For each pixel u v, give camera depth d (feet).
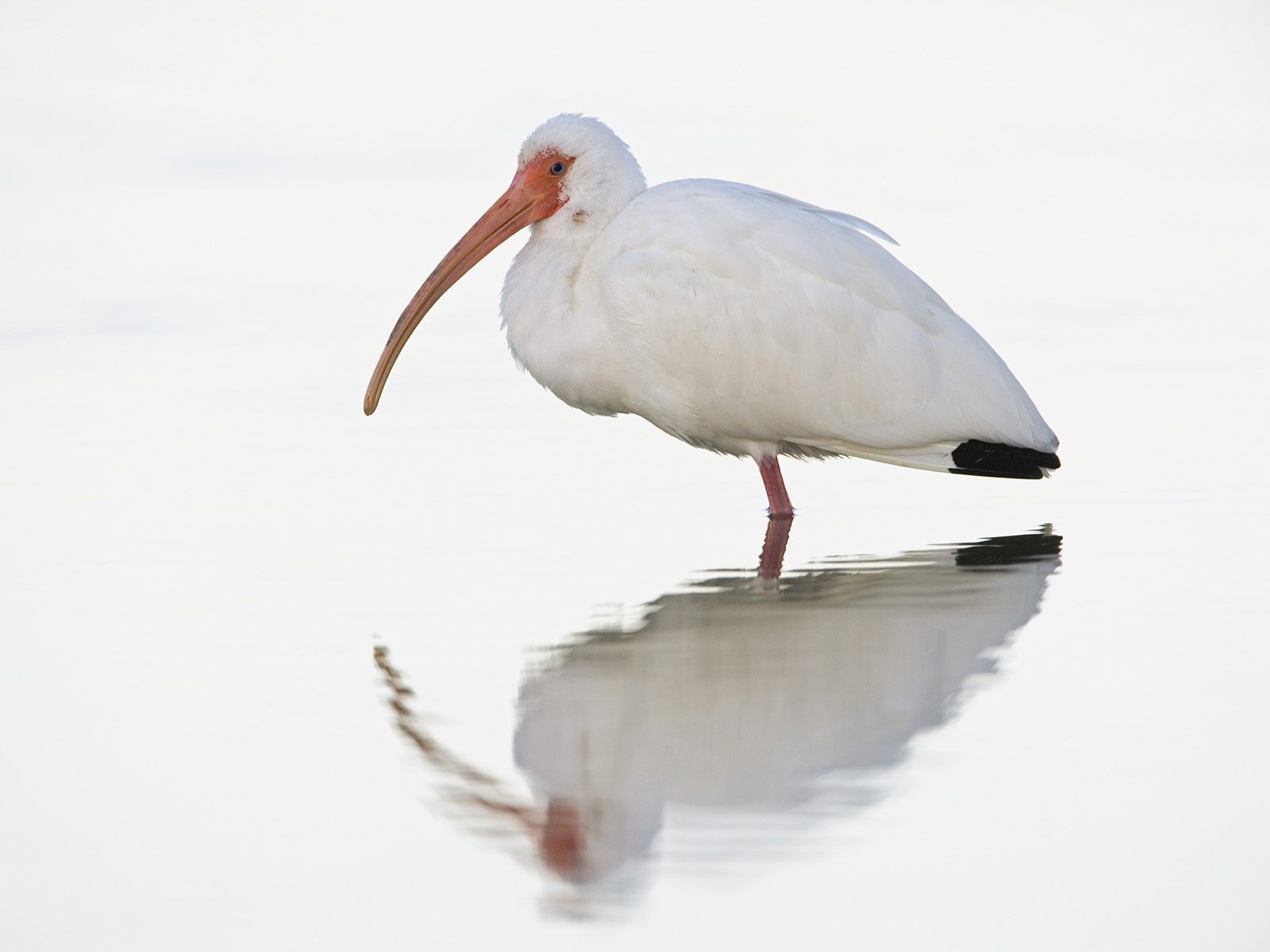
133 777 31.78
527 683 36.32
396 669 37.24
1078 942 25.95
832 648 38.19
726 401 50.24
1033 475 51.13
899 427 50.34
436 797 30.91
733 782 31.37
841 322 49.70
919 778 31.22
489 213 53.01
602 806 30.45
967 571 44.42
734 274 49.49
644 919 26.81
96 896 27.48
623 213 51.11
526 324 51.37
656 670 36.83
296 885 27.84
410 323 54.49
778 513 50.93
